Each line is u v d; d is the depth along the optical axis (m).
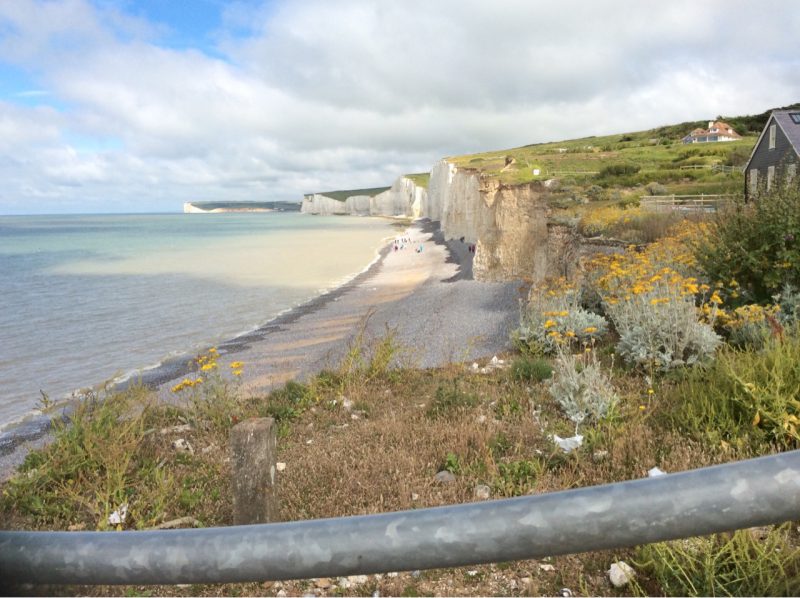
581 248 18.97
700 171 58.06
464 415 7.11
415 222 140.25
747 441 5.02
